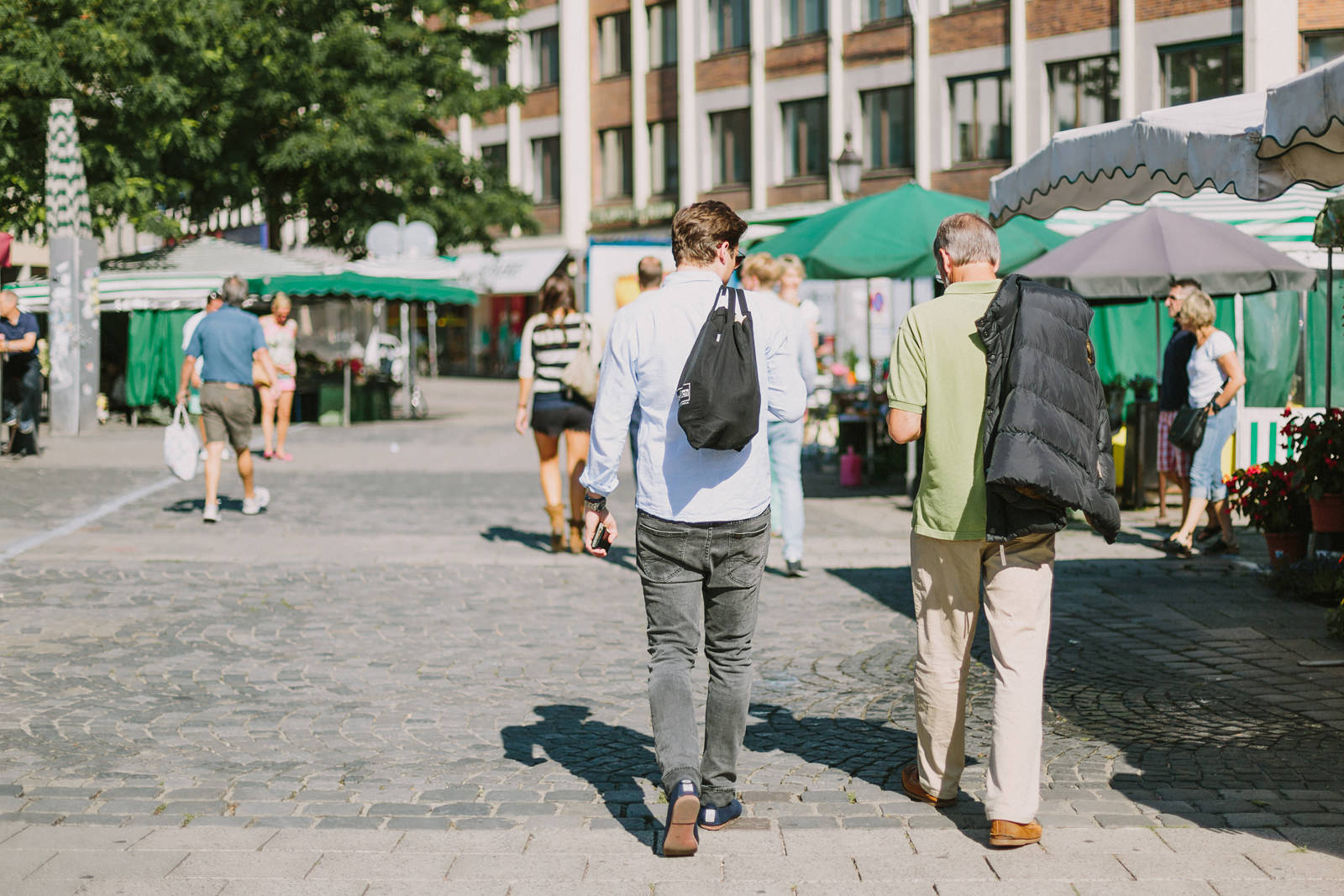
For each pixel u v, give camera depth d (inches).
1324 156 220.4
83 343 856.3
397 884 156.4
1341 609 290.8
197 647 285.0
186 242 1074.1
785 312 353.4
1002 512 167.5
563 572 380.2
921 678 183.8
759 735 224.4
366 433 887.7
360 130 1194.0
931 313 175.9
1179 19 1172.5
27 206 932.6
